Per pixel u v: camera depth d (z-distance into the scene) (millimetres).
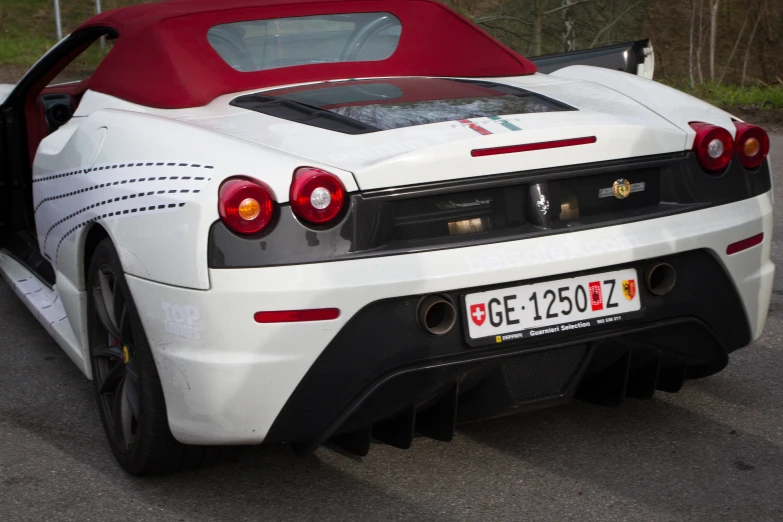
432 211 2295
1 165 4156
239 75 2955
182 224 2234
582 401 2875
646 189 2537
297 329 2180
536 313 2359
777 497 2410
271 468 2660
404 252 2238
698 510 2354
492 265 2275
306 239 2186
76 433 2945
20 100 4035
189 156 2346
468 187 2309
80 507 2463
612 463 2623
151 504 2477
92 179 2668
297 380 2215
